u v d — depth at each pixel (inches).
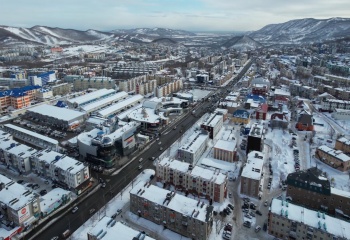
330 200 5172.2
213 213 5078.7
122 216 5000.0
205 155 7352.4
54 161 5910.4
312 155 7421.3
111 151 6579.7
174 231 4655.5
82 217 4972.9
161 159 6486.2
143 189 5059.1
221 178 5467.5
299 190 5374.0
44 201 5103.3
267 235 4606.3
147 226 4766.2
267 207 5295.3
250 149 7219.5
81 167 5718.5
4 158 6565.0
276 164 6825.8
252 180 5511.8
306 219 4352.9
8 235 4264.3
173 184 5861.2
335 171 6653.5
